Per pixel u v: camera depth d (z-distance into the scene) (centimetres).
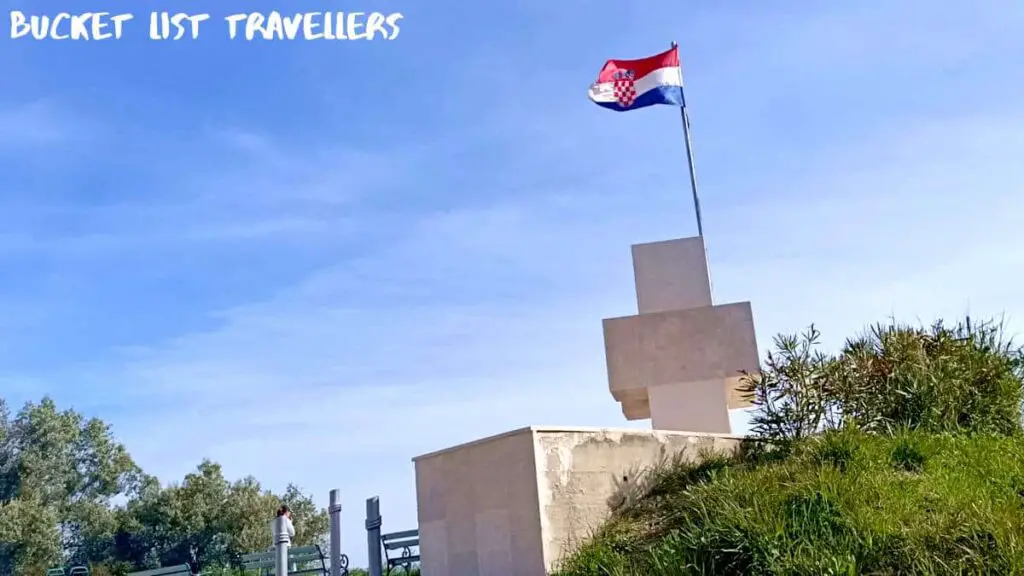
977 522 794
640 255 1505
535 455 1019
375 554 1209
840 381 1215
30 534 3812
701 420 1370
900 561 773
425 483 1147
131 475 4794
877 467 991
